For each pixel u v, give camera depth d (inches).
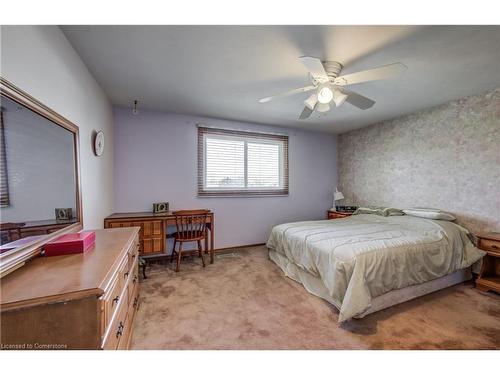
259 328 66.7
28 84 43.8
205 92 101.0
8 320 28.0
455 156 108.2
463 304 79.6
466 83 89.8
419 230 99.6
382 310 75.4
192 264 120.0
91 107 81.8
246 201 152.6
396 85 92.0
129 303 55.0
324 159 179.9
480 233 95.3
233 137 148.7
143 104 116.6
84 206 73.3
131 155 122.4
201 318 71.5
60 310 29.5
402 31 58.6
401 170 134.3
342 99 76.7
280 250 111.8
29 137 41.4
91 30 58.4
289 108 122.0
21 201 38.7
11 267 35.4
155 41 63.8
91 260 41.4
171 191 131.7
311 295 86.3
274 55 70.9
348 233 95.0
